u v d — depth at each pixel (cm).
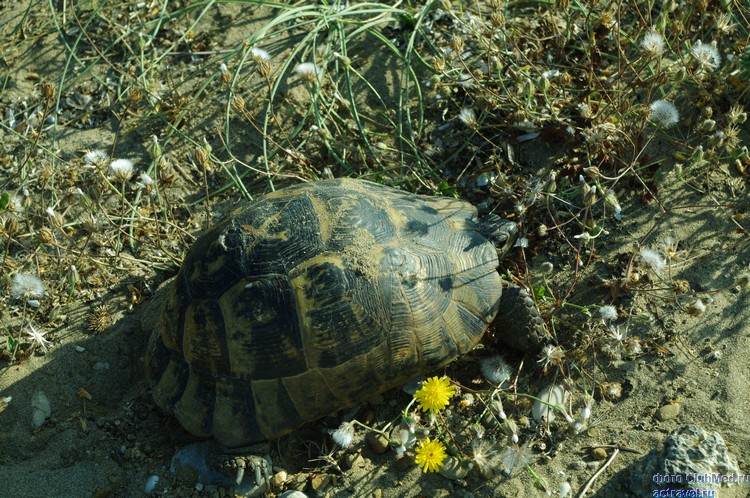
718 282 103
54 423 102
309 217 98
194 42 123
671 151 110
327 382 97
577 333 103
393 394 101
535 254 107
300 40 122
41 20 126
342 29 118
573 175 109
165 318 100
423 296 98
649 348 101
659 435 98
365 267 97
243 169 116
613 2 113
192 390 98
